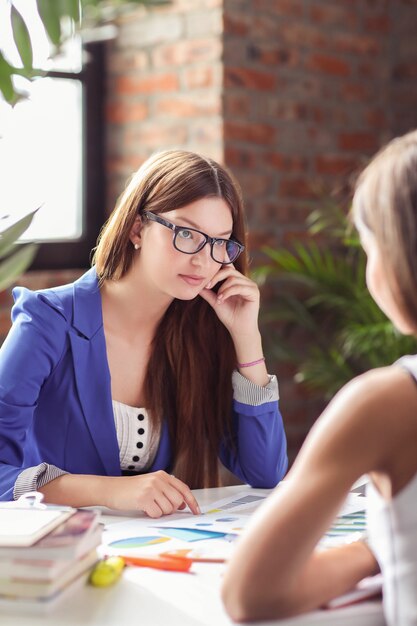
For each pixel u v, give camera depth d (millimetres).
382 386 988
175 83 3611
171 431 1975
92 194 3807
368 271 1069
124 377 1940
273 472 1957
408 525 974
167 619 1103
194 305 1976
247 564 963
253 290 1937
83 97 3754
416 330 1030
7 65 1441
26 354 1822
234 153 3529
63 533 1197
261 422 1948
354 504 1655
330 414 1001
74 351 1873
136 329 1934
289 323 3842
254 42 3572
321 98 3828
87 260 3791
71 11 1419
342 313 3865
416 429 974
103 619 1103
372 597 1105
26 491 1675
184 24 3574
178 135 3615
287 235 3754
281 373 3807
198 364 1967
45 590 1116
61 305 1887
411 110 4031
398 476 982
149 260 1835
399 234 991
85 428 1885
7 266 1312
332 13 3842
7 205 3455
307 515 956
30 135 3533
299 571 964
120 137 3787
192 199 1802
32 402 1828
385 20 4055
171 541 1439
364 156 3996
